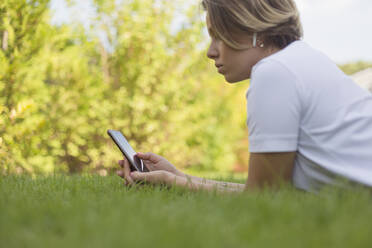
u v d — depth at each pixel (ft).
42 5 12.97
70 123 15.70
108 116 17.56
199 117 20.72
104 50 18.28
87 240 3.02
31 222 3.66
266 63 4.94
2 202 4.51
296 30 5.58
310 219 3.60
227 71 5.74
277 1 5.50
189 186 5.64
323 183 4.81
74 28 16.44
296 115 4.78
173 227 3.23
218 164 22.34
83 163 17.06
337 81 4.93
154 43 18.19
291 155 4.88
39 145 14.28
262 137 4.85
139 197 5.04
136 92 18.13
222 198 4.77
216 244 2.90
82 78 16.44
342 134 4.66
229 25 5.44
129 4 17.89
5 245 3.00
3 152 11.39
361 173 4.46
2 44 12.54
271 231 3.24
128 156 6.39
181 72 18.98
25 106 11.73
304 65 4.93
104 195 5.36
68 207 4.22
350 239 2.90
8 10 12.11
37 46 13.24
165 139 19.33
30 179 8.23
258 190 4.74
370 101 4.99
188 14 18.63
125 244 2.85
